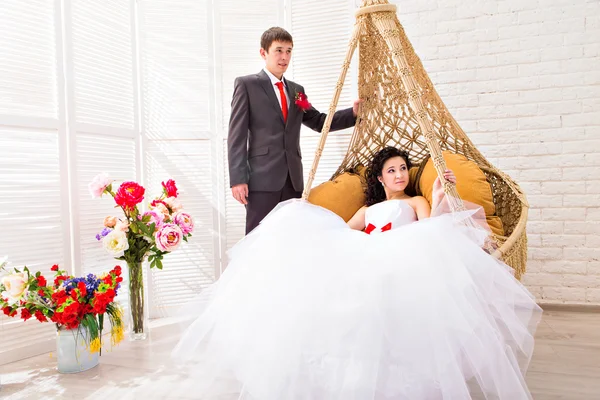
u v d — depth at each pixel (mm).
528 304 1588
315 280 1464
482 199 2234
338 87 2291
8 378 2072
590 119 2801
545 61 2857
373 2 2230
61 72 2549
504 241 2061
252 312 1494
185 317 1943
